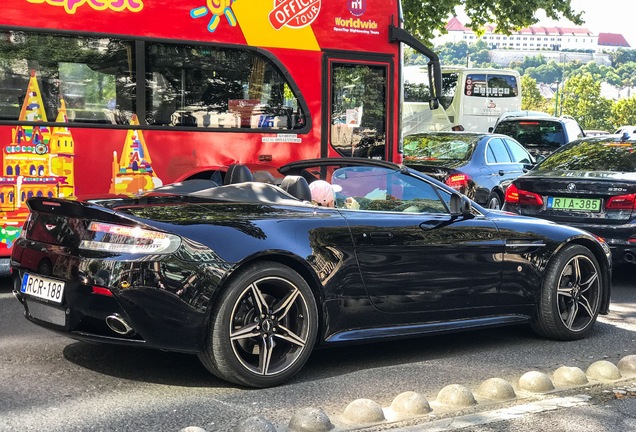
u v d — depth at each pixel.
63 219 4.88
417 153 13.87
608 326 7.12
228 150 9.30
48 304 4.86
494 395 4.79
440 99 10.72
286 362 4.99
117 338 4.69
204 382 5.00
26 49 8.22
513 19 21.75
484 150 13.65
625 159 9.40
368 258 5.38
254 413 4.46
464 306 5.94
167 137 8.95
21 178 8.22
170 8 8.96
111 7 8.64
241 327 4.81
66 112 8.42
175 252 4.64
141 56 8.80
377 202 5.82
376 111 10.41
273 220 5.07
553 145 20.58
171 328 4.63
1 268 8.17
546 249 6.36
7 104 8.15
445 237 5.80
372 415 4.30
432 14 22.00
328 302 5.21
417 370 5.50
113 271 4.58
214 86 9.23
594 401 4.80
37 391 4.73
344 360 5.70
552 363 5.81
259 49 9.49
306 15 9.82
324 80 9.95
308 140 9.84
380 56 10.38
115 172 8.68
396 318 5.59
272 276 4.89
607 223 8.77
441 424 4.30
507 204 9.44
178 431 4.13
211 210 4.98
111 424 4.23
